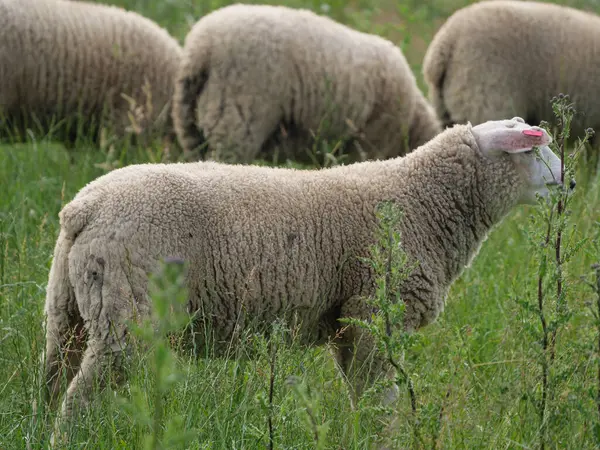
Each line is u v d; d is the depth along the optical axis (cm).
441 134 2016
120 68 3092
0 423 1628
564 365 1641
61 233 1717
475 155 1967
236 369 1709
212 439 1575
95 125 3131
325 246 1845
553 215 1638
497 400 1697
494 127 1997
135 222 1675
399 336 1512
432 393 1659
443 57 3497
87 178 2936
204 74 2938
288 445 1570
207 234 1747
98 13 3122
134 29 3144
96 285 1655
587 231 2497
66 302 1722
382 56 3106
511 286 2317
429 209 1945
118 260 1656
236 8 3027
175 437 1173
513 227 2791
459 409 1648
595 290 1566
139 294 1661
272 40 2923
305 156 3089
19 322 1941
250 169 1883
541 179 1969
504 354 1967
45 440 1548
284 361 1678
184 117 2995
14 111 3000
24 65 2944
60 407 1658
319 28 3027
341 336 1898
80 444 1513
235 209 1778
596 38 3466
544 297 1695
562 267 1755
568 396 1598
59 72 3002
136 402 1258
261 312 1809
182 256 1709
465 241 1989
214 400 1631
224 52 2903
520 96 3447
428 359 1969
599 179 3073
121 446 1514
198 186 1769
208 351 1805
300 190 1861
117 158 3128
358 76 3038
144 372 1606
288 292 1814
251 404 1644
